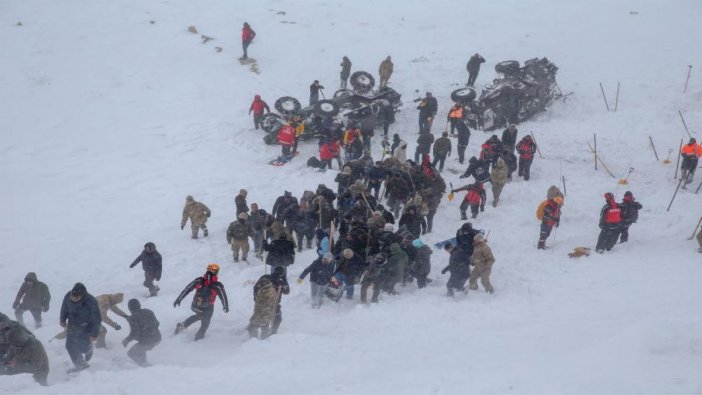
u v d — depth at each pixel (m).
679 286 14.01
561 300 14.09
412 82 30.22
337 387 9.48
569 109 27.75
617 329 11.74
